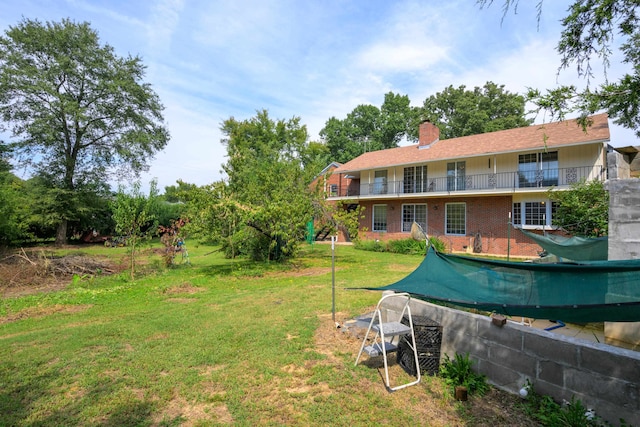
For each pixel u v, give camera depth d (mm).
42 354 5426
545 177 18875
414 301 5383
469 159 22125
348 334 6090
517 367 3908
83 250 23547
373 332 6082
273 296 9289
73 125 27844
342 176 31078
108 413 3770
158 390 4219
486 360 4238
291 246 15383
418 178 24844
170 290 10477
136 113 30250
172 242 16250
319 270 14070
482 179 21297
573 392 3438
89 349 5637
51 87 25484
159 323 6965
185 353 5344
